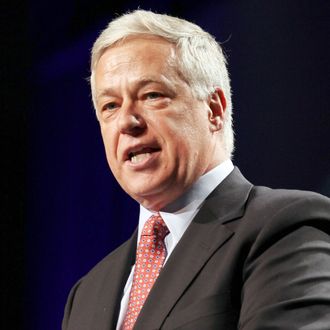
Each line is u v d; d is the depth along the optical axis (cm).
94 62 454
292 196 402
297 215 378
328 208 387
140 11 454
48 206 1054
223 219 408
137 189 425
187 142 425
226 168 445
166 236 428
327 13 793
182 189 426
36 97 1055
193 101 434
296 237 369
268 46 827
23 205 1074
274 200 404
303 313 334
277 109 811
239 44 845
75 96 1025
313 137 784
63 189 1037
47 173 1048
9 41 1052
